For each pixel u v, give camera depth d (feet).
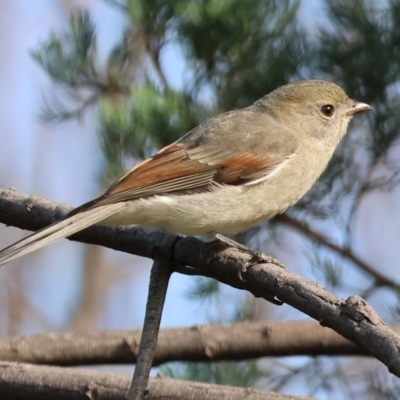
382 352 23.85
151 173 34.60
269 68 38.99
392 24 37.91
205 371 38.01
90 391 30.63
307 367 39.27
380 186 39.50
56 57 40.81
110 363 36.35
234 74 38.83
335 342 35.35
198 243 31.81
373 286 39.63
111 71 40.91
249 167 36.60
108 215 32.42
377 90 38.81
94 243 34.12
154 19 38.06
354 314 24.86
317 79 40.70
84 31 40.86
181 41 38.11
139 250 32.86
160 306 29.89
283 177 37.24
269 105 39.63
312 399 28.76
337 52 38.32
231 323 37.35
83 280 58.80
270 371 40.22
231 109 40.11
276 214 37.86
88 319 57.72
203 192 35.73
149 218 34.19
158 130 37.65
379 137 38.58
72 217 31.32
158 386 29.73
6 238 60.44
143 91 37.78
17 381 31.30
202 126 37.65
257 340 35.68
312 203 39.78
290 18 38.22
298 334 35.68
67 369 31.68
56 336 36.47
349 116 39.63
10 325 57.57
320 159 39.06
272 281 28.02
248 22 37.65
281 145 37.76
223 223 35.96
